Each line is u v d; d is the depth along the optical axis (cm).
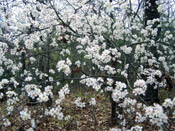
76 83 774
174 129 220
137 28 469
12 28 409
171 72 552
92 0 395
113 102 429
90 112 560
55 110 244
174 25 626
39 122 471
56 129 464
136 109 354
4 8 436
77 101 280
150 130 339
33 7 404
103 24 430
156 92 546
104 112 565
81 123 497
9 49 390
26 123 409
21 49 388
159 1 495
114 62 360
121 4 350
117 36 429
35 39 365
